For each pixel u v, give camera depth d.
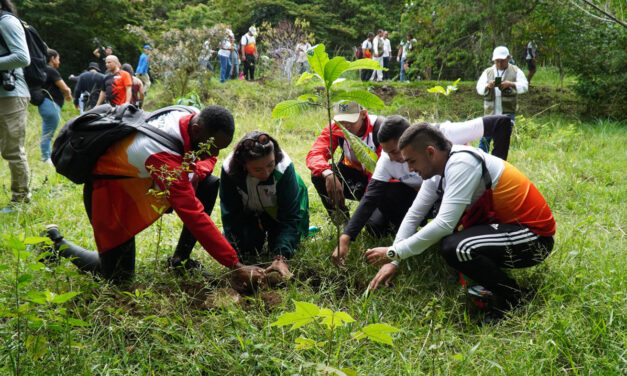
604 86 10.32
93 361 2.24
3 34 4.45
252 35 14.31
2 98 4.60
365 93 2.58
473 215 2.95
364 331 1.75
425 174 2.88
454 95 11.68
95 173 2.76
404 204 3.71
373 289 2.97
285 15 22.95
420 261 3.34
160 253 3.52
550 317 2.59
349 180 4.14
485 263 2.81
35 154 7.28
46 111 6.59
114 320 2.55
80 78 8.98
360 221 3.32
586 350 2.36
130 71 8.63
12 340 2.26
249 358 2.27
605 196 4.88
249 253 3.59
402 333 2.56
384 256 3.04
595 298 2.75
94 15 18.69
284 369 2.29
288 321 1.70
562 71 11.93
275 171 3.17
